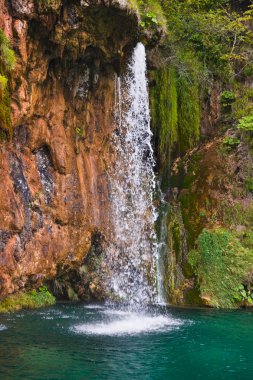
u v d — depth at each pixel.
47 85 9.00
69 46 8.73
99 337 6.77
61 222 9.52
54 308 9.15
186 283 11.04
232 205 12.28
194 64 14.16
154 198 12.81
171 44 13.70
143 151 12.59
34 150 9.00
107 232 10.88
